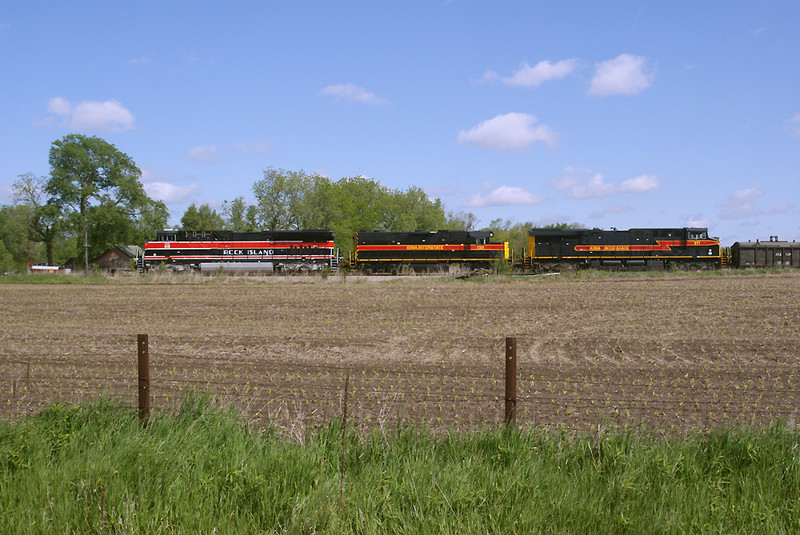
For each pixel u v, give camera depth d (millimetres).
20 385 11227
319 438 7184
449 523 5434
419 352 14359
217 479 6164
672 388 10742
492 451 6941
